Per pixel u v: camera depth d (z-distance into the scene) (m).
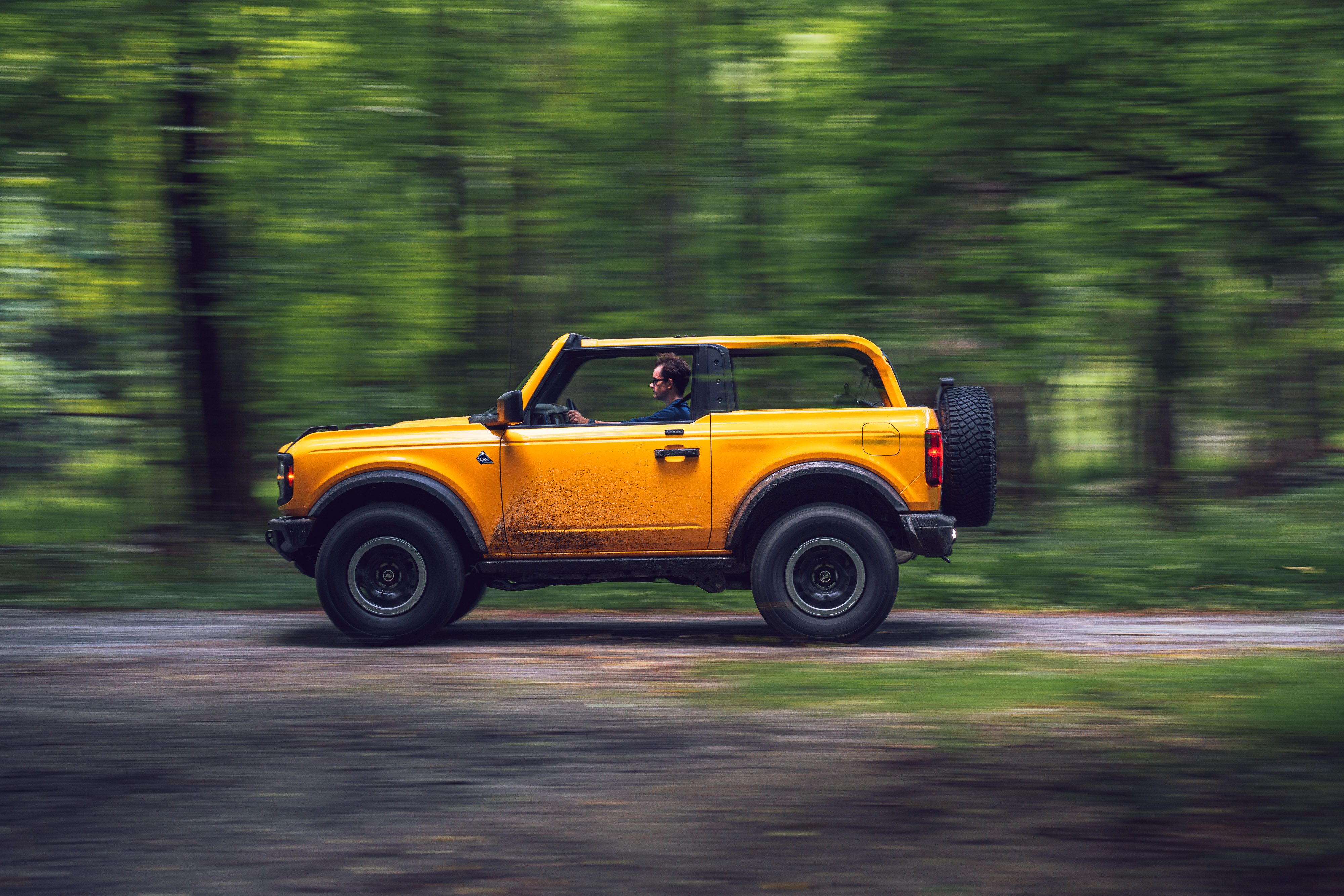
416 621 7.04
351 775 4.24
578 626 8.19
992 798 3.85
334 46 10.67
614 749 4.54
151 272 11.77
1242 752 4.20
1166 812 3.64
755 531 7.22
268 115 10.86
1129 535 10.77
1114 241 10.18
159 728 4.92
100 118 10.94
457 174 10.94
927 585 9.34
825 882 3.20
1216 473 11.87
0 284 11.66
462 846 3.52
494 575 7.13
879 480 6.93
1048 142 10.29
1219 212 10.11
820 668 6.04
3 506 12.22
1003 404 12.09
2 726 4.96
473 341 11.03
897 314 10.35
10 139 10.73
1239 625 8.02
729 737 4.68
